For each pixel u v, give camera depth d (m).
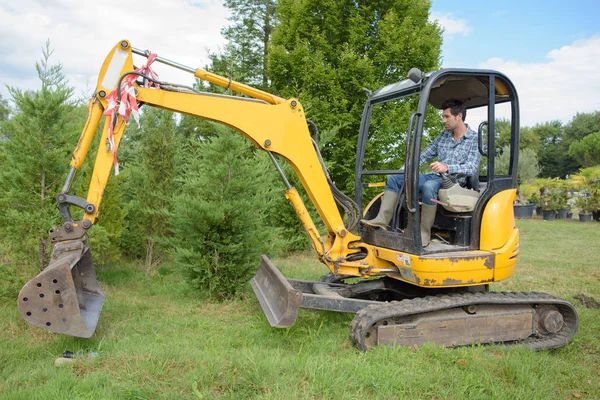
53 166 5.63
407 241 4.42
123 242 8.03
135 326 4.96
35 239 5.47
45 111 5.52
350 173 10.56
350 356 3.93
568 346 4.63
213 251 6.10
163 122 7.47
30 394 3.14
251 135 4.59
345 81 10.95
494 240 4.44
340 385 3.27
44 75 5.76
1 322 4.90
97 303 4.49
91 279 4.65
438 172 4.47
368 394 3.27
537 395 3.40
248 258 6.21
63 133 5.86
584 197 17.88
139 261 8.19
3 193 5.71
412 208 4.27
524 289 6.96
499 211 4.47
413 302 4.33
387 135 9.69
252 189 6.33
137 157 8.88
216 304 5.90
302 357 3.70
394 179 4.91
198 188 6.34
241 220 6.11
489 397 3.35
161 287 6.67
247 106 4.55
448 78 4.39
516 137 4.67
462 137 4.83
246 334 4.71
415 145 4.22
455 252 4.42
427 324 4.27
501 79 4.51
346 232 4.93
